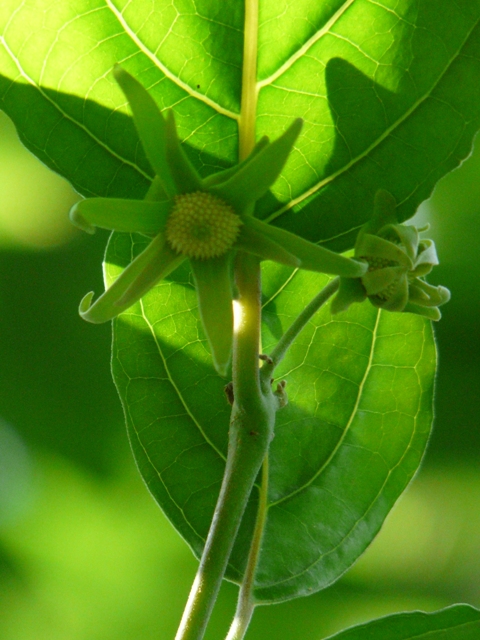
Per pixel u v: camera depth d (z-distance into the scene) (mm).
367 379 289
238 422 255
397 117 266
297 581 283
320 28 267
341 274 241
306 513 286
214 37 267
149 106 241
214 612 625
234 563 284
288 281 287
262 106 269
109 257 279
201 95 269
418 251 257
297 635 650
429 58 264
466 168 647
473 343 682
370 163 267
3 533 697
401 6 264
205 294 243
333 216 269
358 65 266
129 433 285
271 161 243
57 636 690
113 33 266
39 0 264
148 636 678
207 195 245
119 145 270
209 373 286
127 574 694
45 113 269
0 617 688
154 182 247
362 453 288
